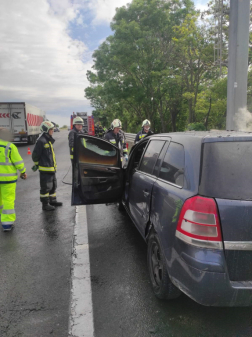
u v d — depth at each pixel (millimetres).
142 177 3258
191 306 2543
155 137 3404
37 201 6324
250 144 2090
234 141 2107
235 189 1963
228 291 1906
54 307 2574
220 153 2055
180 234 2062
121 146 6371
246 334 2189
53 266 3344
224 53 10805
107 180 4113
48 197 5598
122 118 40125
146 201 2918
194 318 2377
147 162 3340
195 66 21359
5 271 3240
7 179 4395
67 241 4090
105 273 3148
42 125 5348
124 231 4430
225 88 15000
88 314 2463
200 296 1932
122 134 6426
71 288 2869
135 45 24391
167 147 2828
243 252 1931
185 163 2254
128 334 2215
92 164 3973
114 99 29312
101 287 2871
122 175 4242
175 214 2154
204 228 1934
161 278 2471
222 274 1896
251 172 1995
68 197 6609
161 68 24828
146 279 3004
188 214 2008
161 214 2416
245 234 1924
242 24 7887
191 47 19344
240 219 1919
